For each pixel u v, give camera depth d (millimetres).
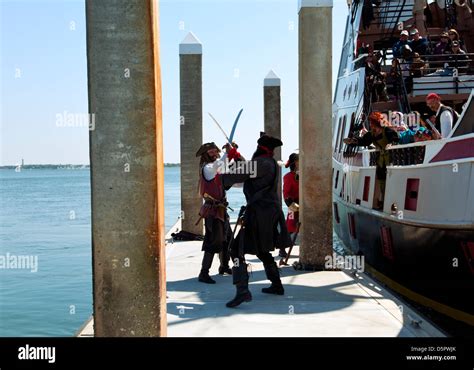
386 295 7238
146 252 4184
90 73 4094
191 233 12484
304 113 8766
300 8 8734
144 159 4121
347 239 14297
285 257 9555
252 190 6766
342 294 7293
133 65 4070
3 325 8008
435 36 14844
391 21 16172
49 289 10500
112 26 4059
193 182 12609
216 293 7395
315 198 8836
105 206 4152
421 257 8562
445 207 7719
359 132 12398
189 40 12586
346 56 16875
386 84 13094
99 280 4211
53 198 50594
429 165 8109
